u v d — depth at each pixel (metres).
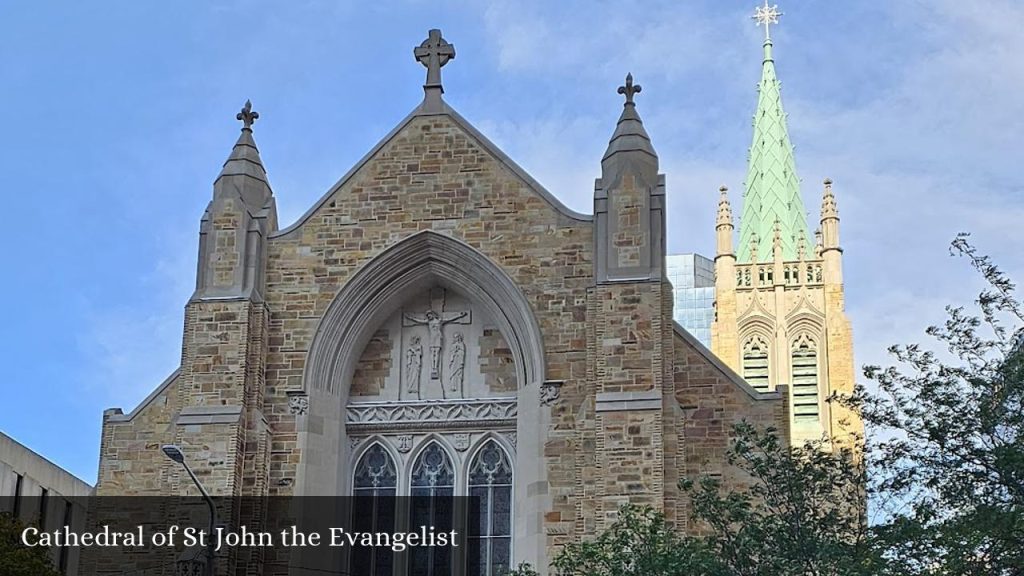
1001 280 34.88
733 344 112.31
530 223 44.88
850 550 34.06
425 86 47.25
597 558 35.75
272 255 45.84
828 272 112.56
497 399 44.62
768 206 116.69
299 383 44.50
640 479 40.59
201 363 43.94
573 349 43.38
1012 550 33.03
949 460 33.94
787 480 35.66
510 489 44.06
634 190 43.94
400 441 44.94
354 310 45.31
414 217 45.62
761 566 34.88
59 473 63.22
